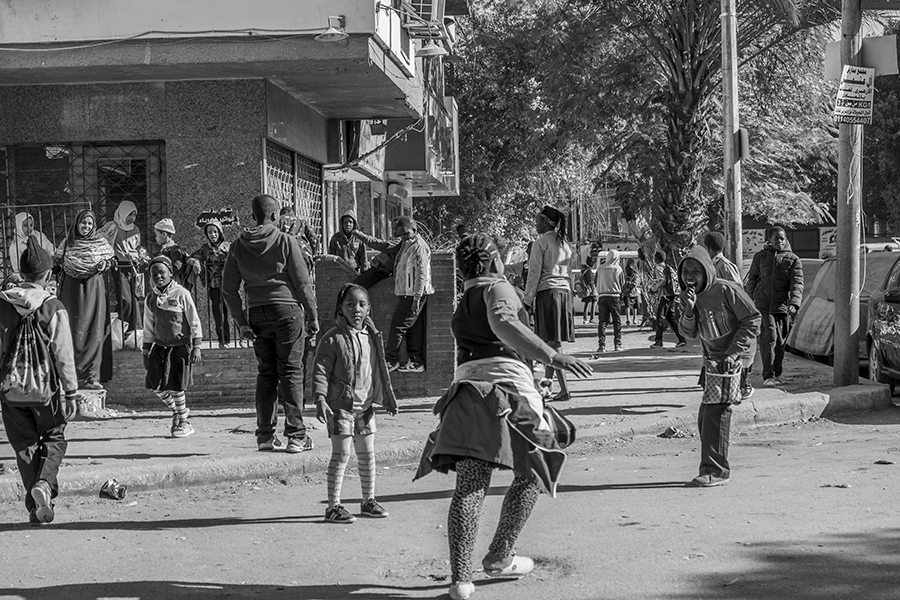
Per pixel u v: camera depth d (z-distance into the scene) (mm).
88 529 7941
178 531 7848
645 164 29609
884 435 11594
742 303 8875
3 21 14828
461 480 6020
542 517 7992
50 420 7945
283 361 10125
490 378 6086
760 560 6551
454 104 36625
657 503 8344
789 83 32312
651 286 28531
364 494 8211
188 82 16328
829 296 19688
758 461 10188
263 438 10211
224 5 14617
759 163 34250
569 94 30781
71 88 16406
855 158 14016
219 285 14594
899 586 5969
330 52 14562
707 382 8969
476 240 6254
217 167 16359
